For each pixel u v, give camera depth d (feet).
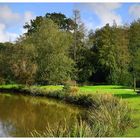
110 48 219.00
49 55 191.21
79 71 221.05
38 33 199.31
